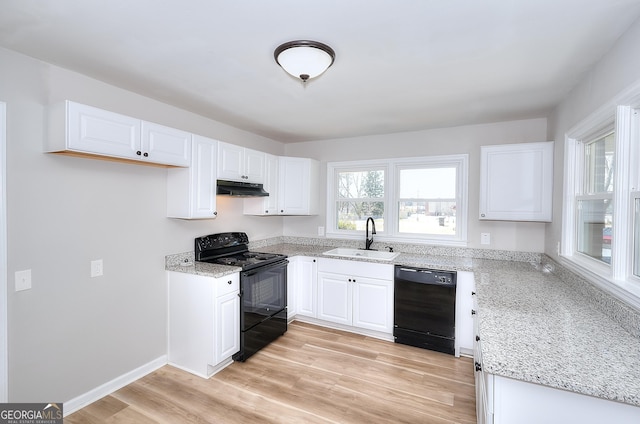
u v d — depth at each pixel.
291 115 3.04
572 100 2.30
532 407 1.13
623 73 1.56
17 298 1.84
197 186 2.71
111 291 2.34
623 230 1.61
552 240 2.75
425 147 3.58
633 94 1.45
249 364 2.74
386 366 2.70
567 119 2.41
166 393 2.31
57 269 2.02
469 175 3.37
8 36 1.65
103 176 2.28
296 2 1.34
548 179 2.75
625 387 0.97
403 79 2.15
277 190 3.83
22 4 1.36
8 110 1.80
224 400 2.23
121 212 2.40
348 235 4.08
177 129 2.58
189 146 2.62
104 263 2.29
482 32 1.57
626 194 1.59
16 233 1.83
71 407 2.09
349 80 2.18
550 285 2.21
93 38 1.67
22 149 1.85
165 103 2.71
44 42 1.71
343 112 2.93
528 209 2.82
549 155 2.75
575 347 1.24
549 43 1.66
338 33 1.58
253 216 3.91
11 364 1.82
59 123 1.87
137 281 2.52
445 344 2.90
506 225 3.20
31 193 1.90
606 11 1.38
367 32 1.57
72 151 1.89
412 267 3.02
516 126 3.16
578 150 2.34
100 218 2.26
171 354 2.75
